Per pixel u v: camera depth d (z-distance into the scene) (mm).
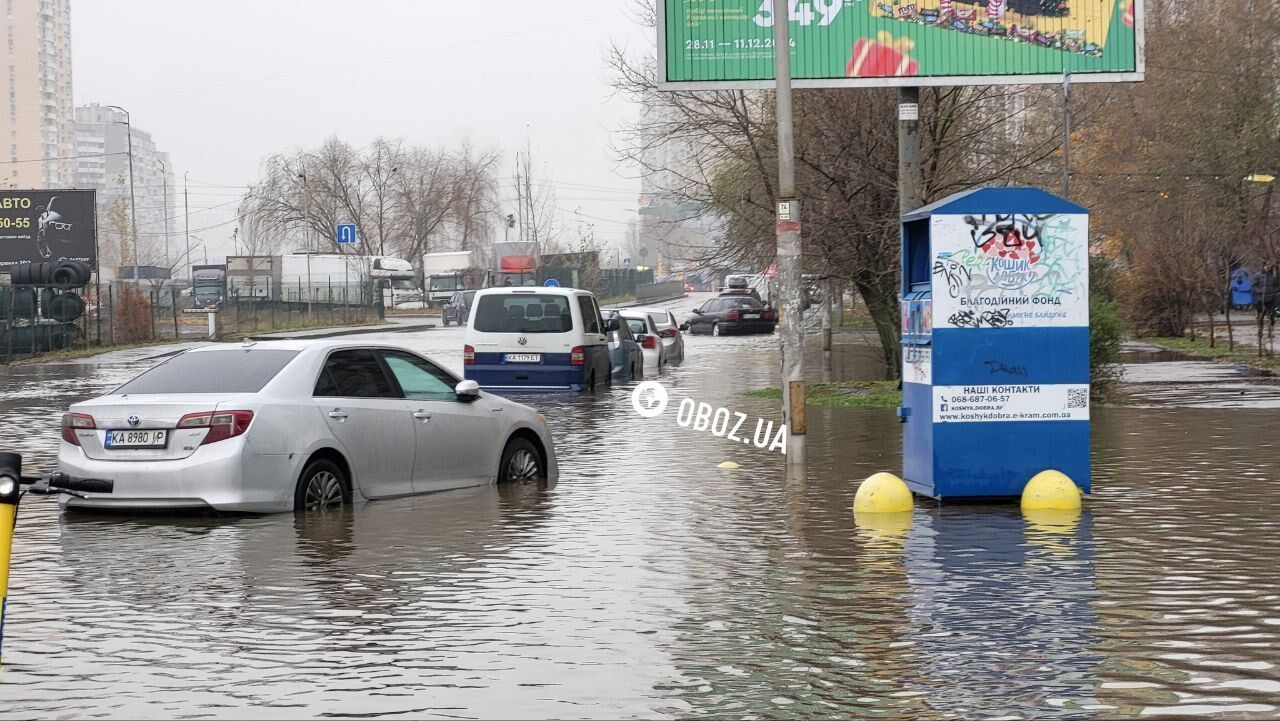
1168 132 59406
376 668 7715
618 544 11672
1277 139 51156
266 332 68125
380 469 14312
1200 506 13219
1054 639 8102
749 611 9016
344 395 14164
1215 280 48750
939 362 13664
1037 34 21719
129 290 60844
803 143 27719
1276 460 16656
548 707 6906
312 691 7258
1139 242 55062
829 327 40500
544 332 29281
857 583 9844
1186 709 6676
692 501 14242
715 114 29000
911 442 14305
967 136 27547
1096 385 25469
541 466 16328
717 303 66625
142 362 48094
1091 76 21750
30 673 7688
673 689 7191
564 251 148250
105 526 12898
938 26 21609
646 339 38625
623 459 18234
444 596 9633
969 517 12906
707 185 31375
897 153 27141
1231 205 54719
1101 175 59344
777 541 11719
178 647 8250
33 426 24344
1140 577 9891
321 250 128500
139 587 10047
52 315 55062
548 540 11906
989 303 13672
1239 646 7891
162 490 12961
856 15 21562
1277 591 9383
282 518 13164
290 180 125250
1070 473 13742
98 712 6934
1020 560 10633
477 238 129125
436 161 129125
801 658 7773
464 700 7051
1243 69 57406
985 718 6586
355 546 11656
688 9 21438
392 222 127562
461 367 38688
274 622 8883
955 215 13633
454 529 12516
